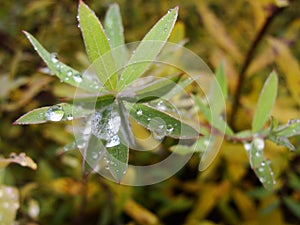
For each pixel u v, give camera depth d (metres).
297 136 0.31
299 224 0.35
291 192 0.35
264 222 0.34
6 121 0.34
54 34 0.37
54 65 0.19
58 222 0.34
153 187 0.36
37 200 0.33
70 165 0.32
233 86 0.33
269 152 0.29
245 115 0.33
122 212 0.36
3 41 0.36
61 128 0.32
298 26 0.36
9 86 0.31
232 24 0.40
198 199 0.35
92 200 0.34
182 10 0.39
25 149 0.34
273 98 0.23
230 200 0.38
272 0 0.30
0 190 0.24
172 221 0.37
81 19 0.18
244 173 0.34
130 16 0.39
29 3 0.37
